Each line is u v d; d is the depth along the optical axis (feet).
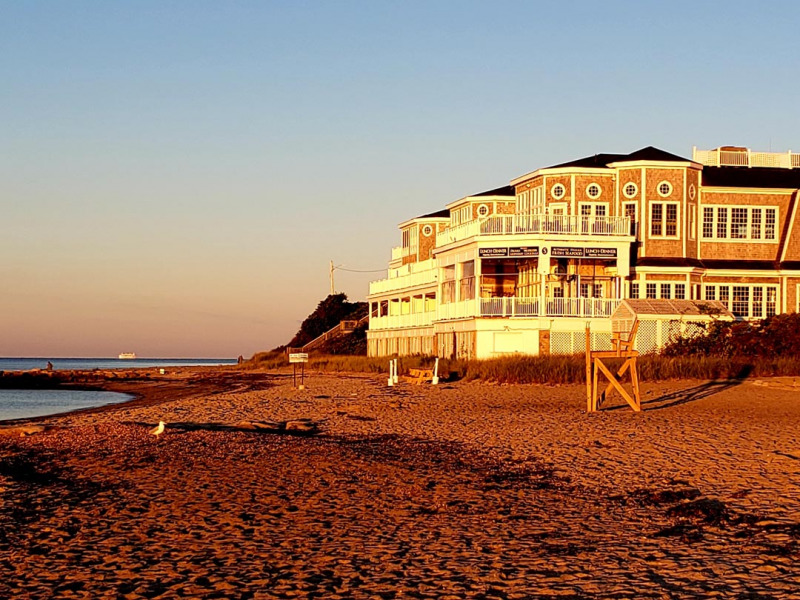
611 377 98.73
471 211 220.64
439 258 204.03
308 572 38.34
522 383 138.72
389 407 106.63
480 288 181.88
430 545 42.73
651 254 177.37
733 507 50.08
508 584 36.55
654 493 53.93
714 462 63.57
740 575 37.35
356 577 37.63
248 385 183.21
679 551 41.24
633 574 37.76
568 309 170.60
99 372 300.20
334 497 53.57
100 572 38.55
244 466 63.62
